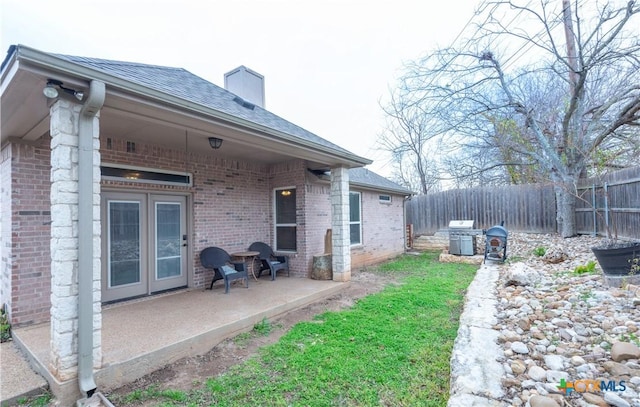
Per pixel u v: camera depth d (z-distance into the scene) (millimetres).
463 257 9672
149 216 5578
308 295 5504
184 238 6102
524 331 3201
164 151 5633
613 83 7570
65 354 2672
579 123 8195
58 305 2662
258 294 5562
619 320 3043
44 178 4289
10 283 4031
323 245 7805
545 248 8344
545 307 3740
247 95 8625
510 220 11344
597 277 4648
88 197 2771
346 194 6809
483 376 2412
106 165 4875
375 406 2545
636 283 3998
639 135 7547
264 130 4355
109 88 2812
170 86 4203
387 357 3367
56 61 2426
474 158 12273
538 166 10422
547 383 2277
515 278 5141
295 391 2809
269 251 7230
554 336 3002
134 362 3064
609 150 8609
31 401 2713
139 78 3727
